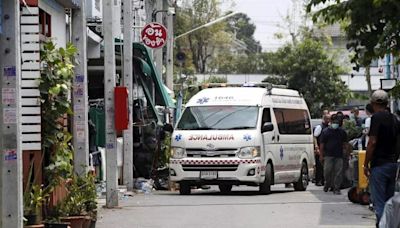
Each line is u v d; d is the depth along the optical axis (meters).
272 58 108.75
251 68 154.62
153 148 43.62
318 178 47.31
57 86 22.16
